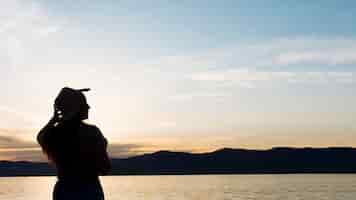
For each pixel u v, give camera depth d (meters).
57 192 4.60
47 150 4.64
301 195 87.56
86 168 4.59
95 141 4.59
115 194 103.56
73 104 4.62
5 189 142.00
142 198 88.31
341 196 83.62
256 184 152.75
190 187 139.50
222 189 119.69
